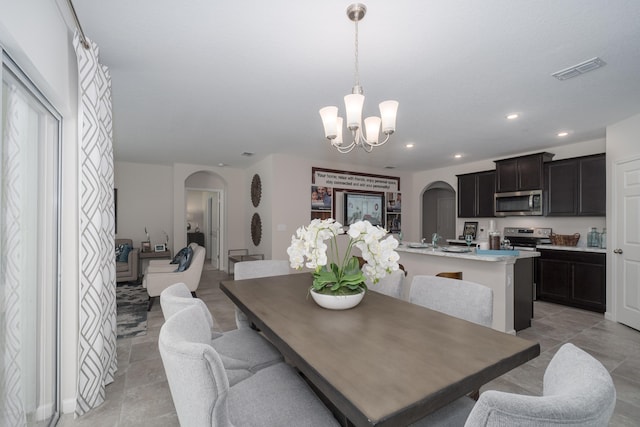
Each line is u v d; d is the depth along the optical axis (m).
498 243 3.50
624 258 3.39
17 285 1.42
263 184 5.64
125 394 2.05
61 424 1.74
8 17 1.06
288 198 5.36
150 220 6.27
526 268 3.30
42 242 1.69
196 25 1.80
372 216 6.40
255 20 1.75
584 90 2.65
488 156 5.35
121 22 1.77
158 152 5.14
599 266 3.82
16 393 1.43
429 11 1.65
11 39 1.10
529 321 3.31
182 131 3.92
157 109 3.13
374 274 1.58
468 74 2.37
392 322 1.37
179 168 6.09
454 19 1.72
